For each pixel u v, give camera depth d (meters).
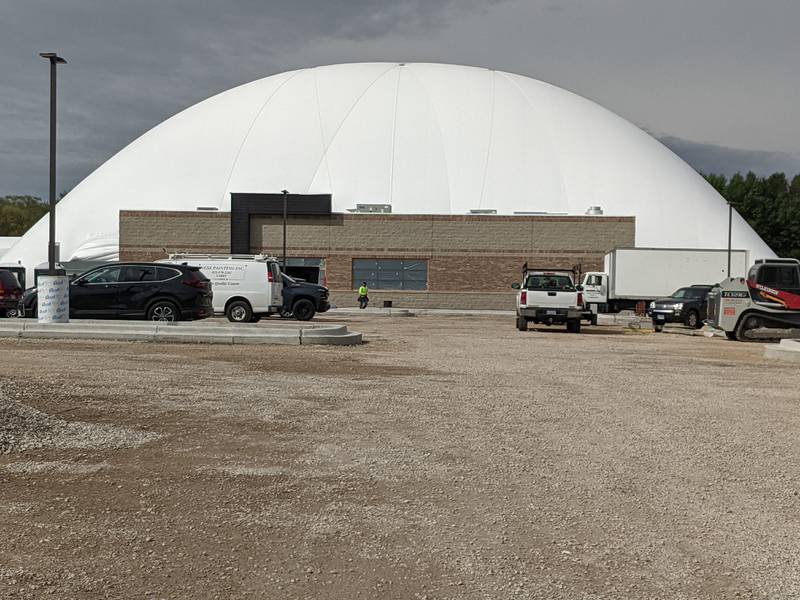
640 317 41.91
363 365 14.88
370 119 60.53
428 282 53.44
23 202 149.50
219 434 8.27
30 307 24.30
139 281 22.05
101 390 10.62
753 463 7.62
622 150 62.12
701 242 57.53
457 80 65.50
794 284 26.42
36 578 4.40
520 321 29.44
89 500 5.90
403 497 6.20
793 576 4.68
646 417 10.03
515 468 7.20
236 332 19.09
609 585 4.50
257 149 59.62
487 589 4.41
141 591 4.28
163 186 59.03
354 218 53.56
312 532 5.33
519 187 57.34
